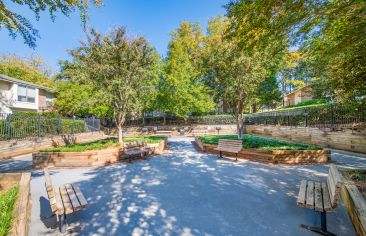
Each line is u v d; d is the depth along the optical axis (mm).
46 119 16172
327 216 4062
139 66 11578
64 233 3615
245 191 5441
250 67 10438
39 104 29828
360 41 4414
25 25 2922
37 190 5875
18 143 12648
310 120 15234
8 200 3502
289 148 9109
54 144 15719
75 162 8703
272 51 5867
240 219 3980
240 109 12328
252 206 4535
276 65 10680
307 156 8656
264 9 3766
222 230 3604
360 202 3424
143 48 11430
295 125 17094
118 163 9109
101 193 5461
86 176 7121
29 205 4133
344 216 4055
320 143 13391
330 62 6457
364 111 10547
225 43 10406
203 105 24719
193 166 8312
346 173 5297
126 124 32500
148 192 5480
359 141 10609
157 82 25156
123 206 4641
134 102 12156
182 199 4980
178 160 9578
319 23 4375
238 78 10859
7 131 13062
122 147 9859
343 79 5965
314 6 3586
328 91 7438
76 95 24281
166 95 25375
